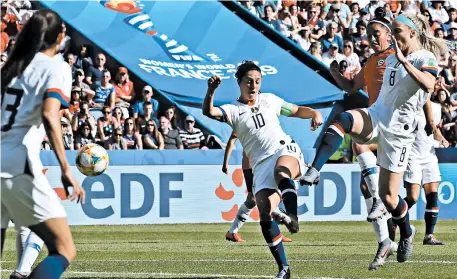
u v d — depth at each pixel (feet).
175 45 114.01
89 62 104.47
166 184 83.66
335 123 43.34
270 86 110.22
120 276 46.88
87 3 114.73
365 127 43.65
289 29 120.67
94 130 93.76
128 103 102.63
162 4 119.55
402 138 43.75
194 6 120.78
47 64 29.81
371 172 49.39
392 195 44.60
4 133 29.76
